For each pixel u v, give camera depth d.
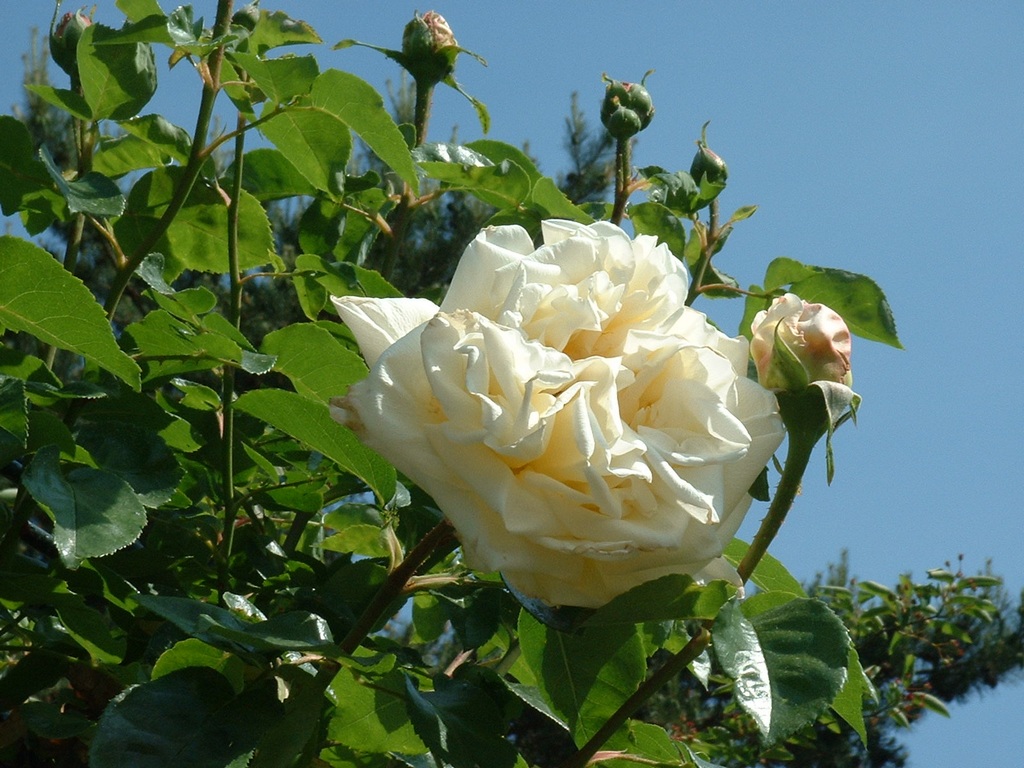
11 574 0.76
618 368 0.67
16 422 0.74
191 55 0.82
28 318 0.74
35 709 0.78
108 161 0.89
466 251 0.69
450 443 0.66
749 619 0.72
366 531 0.84
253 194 0.93
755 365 0.74
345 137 0.83
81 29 0.87
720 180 0.94
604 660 0.73
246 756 0.69
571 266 0.69
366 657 0.71
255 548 0.87
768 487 0.75
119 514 0.73
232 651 0.71
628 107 0.92
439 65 0.93
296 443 0.90
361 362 0.81
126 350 0.83
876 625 1.88
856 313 0.89
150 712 0.70
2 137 0.82
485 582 0.74
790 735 0.69
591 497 0.66
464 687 0.72
